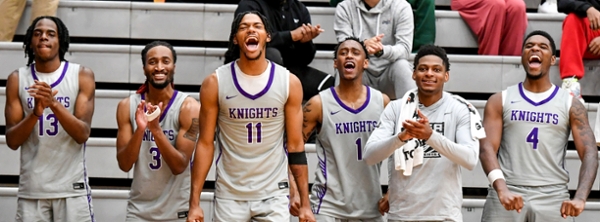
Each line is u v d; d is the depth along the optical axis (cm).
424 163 353
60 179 379
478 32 529
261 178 339
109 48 501
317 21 534
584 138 372
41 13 517
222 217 338
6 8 518
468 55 509
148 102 380
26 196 378
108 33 527
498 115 382
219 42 546
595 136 407
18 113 382
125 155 355
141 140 351
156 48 373
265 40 334
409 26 475
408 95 363
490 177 360
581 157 370
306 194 344
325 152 384
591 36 500
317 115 383
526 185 373
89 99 388
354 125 380
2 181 475
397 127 357
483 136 348
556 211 369
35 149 378
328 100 383
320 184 381
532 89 383
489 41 527
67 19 525
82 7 525
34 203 380
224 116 337
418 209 353
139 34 527
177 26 529
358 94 385
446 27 538
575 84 485
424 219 352
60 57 391
